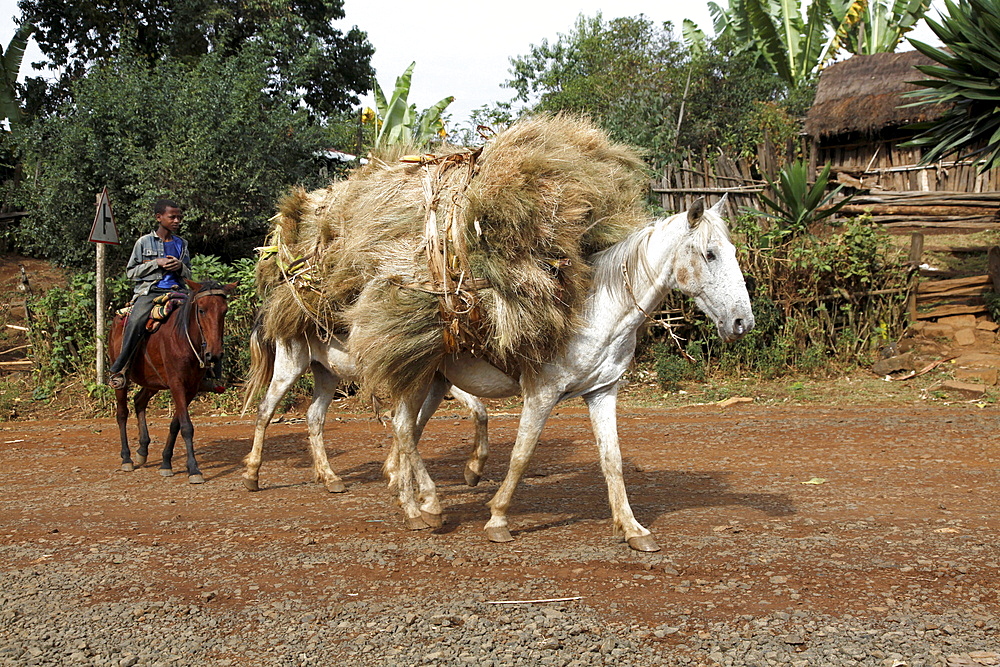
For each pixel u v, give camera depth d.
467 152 5.68
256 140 16.30
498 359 5.51
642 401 11.59
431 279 5.36
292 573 5.21
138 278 8.48
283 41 18.94
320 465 7.51
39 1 22.81
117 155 16.19
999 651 3.88
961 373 11.38
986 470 7.30
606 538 5.68
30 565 5.50
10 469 8.80
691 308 12.58
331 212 6.48
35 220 18.19
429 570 5.18
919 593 4.57
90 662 4.06
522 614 4.45
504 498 5.67
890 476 7.20
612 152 5.80
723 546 5.42
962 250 15.59
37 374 12.88
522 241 5.12
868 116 19.03
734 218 15.23
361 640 4.21
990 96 12.08
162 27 23.62
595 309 5.40
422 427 6.42
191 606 4.68
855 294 12.60
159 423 11.41
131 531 6.28
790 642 4.02
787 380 12.10
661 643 4.08
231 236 17.05
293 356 7.38
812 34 25.36
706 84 22.38
